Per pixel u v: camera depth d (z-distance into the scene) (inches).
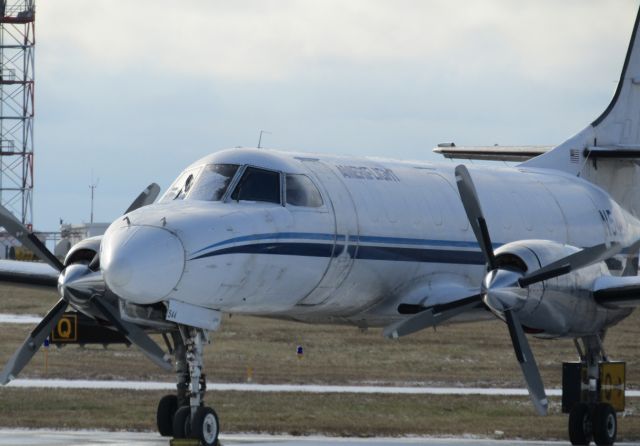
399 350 4640.8
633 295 2122.3
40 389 3243.1
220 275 1905.8
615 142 2997.0
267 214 2009.1
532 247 2097.7
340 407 3026.6
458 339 4958.2
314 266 2078.0
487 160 3169.3
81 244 2117.4
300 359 4303.6
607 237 2728.8
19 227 2166.6
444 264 2346.2
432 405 3122.5
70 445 2091.5
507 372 4084.6
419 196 2348.7
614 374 2322.8
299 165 2145.7
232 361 4207.7
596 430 2285.9
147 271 1818.4
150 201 2253.9
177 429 2028.8
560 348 4722.0
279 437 2438.5
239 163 2065.7
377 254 2198.6
